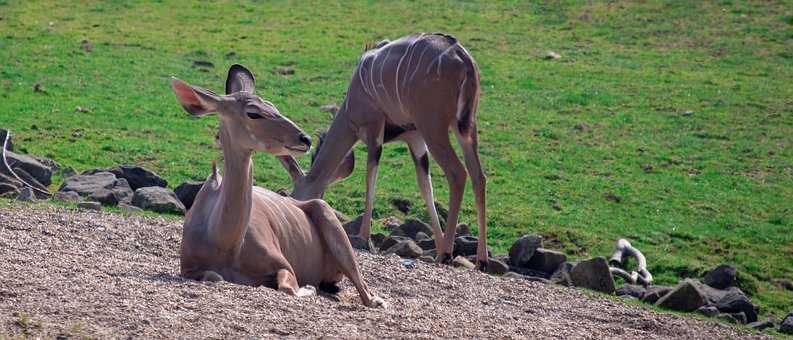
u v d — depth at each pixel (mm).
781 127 22641
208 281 8773
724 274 14672
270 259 9078
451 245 13305
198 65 25625
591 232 16500
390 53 13930
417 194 17672
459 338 8047
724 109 23688
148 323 7398
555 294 11328
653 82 25641
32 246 10000
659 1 32781
